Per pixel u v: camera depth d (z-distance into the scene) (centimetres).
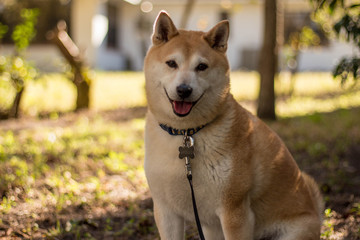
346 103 1201
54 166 611
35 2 2031
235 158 317
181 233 345
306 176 391
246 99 1291
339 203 487
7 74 969
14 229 407
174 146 319
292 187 348
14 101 1002
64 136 785
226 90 332
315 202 377
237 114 332
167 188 323
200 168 316
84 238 406
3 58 988
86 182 554
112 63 2392
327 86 1562
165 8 2522
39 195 491
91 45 2141
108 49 2372
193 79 315
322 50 2436
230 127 321
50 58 2025
